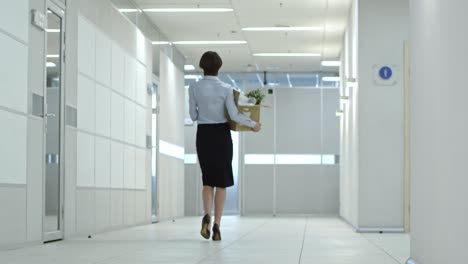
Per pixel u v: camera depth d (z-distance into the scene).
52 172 7.54
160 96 14.25
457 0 2.78
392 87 9.84
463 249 2.63
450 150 2.91
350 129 12.10
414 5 4.00
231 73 20.02
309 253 5.52
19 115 6.48
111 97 10.11
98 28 9.41
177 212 16.17
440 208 3.15
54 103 7.60
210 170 6.72
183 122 17.16
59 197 7.74
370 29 9.88
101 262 4.62
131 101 11.44
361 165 9.82
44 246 6.55
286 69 19.42
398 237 8.20
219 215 6.94
